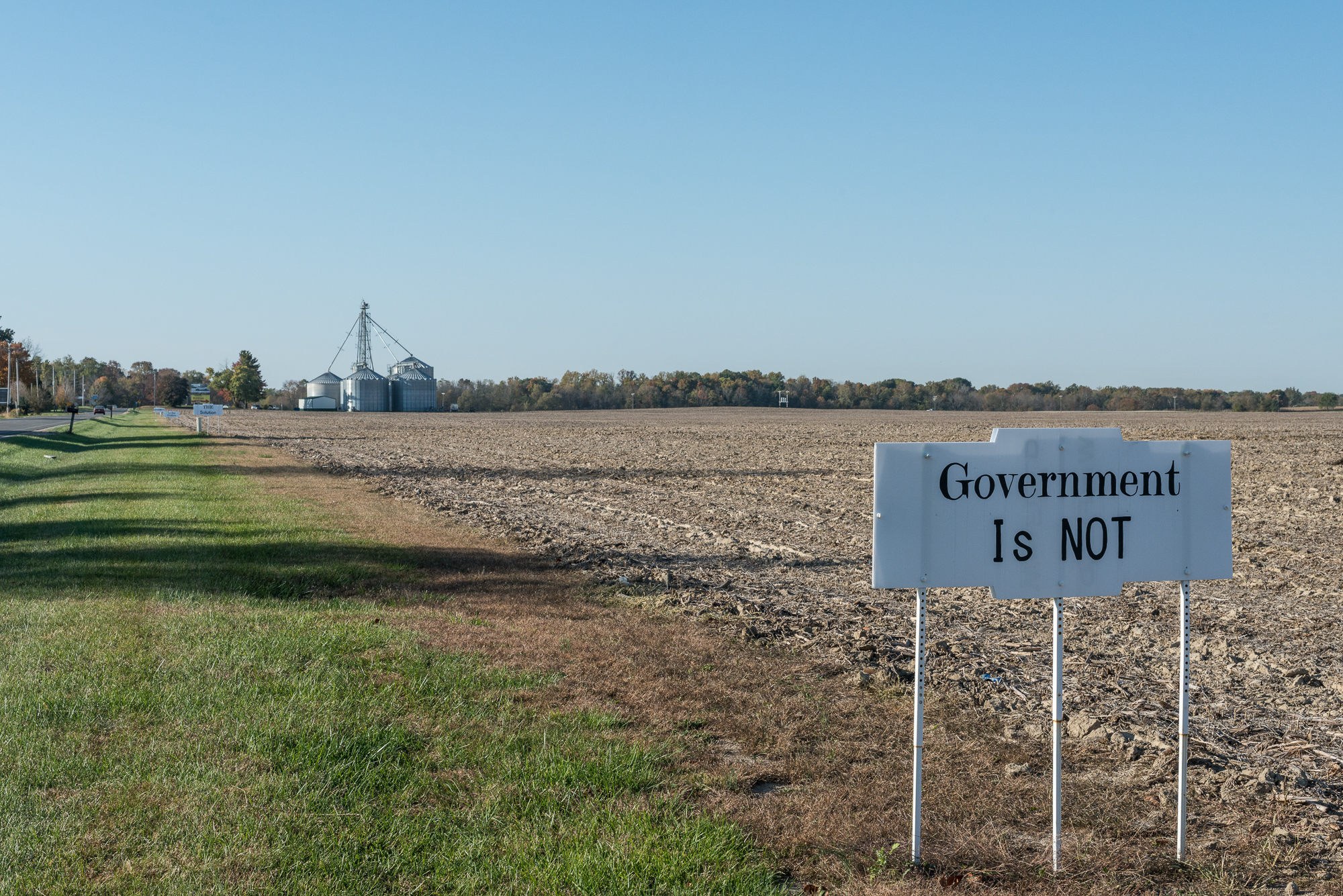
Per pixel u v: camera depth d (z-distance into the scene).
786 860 4.41
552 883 4.02
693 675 7.38
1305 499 22.52
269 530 15.23
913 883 4.17
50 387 120.75
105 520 16.25
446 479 27.45
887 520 4.24
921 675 4.33
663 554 14.17
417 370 161.00
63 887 3.89
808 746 5.91
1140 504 4.49
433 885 4.05
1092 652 8.62
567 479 28.52
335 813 4.64
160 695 6.29
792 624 9.51
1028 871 4.34
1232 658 8.52
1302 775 5.62
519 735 5.82
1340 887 4.25
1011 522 4.35
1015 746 6.04
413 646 7.76
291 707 6.10
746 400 192.38
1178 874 4.36
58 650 7.39
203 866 4.09
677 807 4.89
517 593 10.67
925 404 190.38
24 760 5.16
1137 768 5.70
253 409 170.25
